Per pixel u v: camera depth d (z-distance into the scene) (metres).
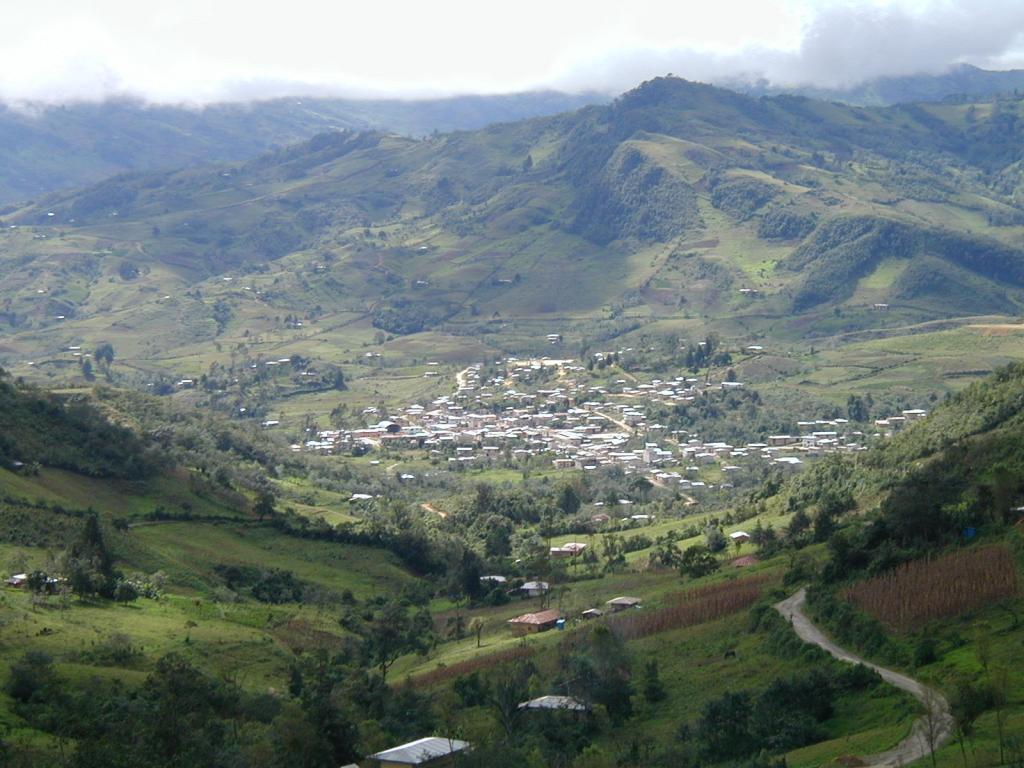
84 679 106.31
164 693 97.00
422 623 156.50
